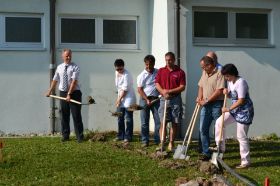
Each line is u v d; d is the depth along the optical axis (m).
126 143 12.28
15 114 14.05
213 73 10.83
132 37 14.88
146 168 9.82
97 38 14.67
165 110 11.33
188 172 9.57
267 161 10.74
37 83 14.17
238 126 10.17
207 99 10.70
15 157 10.43
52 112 14.17
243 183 8.87
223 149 10.24
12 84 14.05
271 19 14.73
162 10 14.09
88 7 14.56
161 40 14.20
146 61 12.34
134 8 14.83
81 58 14.45
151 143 12.55
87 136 13.20
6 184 8.71
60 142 12.37
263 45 14.60
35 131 14.13
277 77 14.66
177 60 13.86
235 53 14.41
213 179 8.61
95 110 14.46
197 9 14.32
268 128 14.55
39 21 14.34
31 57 14.14
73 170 9.61
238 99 10.05
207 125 10.82
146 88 12.30
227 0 14.36
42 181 8.88
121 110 12.86
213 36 14.45
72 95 12.41
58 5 14.39
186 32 13.99
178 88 11.52
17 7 14.16
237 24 14.65
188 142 11.07
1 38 14.15
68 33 14.52
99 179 9.03
